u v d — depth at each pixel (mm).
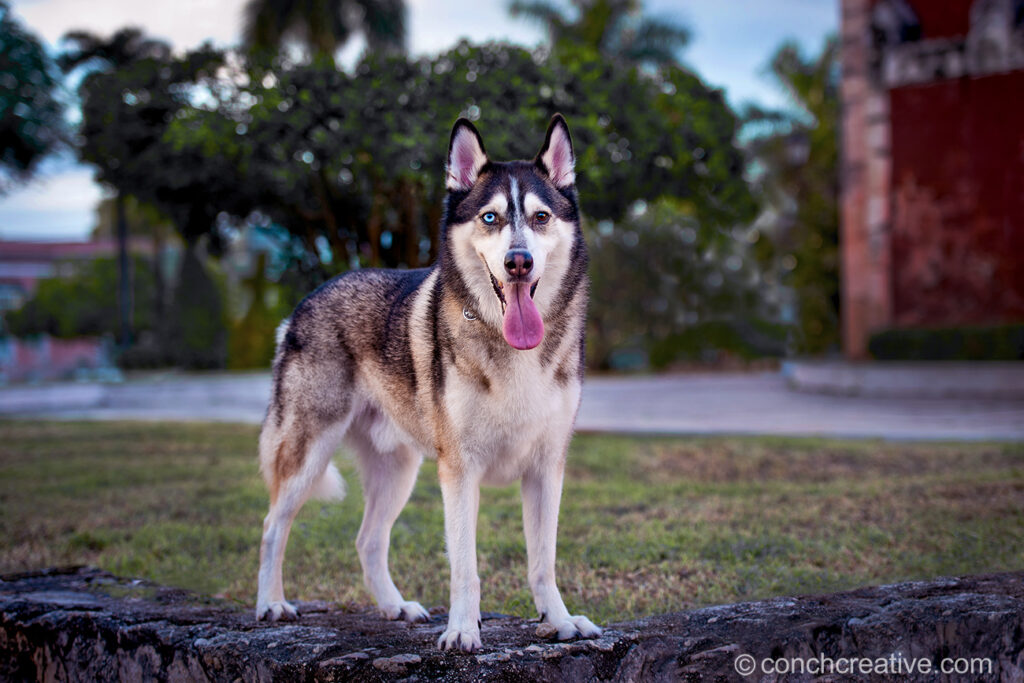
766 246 27562
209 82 8578
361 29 24781
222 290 39125
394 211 8875
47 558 5203
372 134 7641
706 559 4812
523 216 3273
